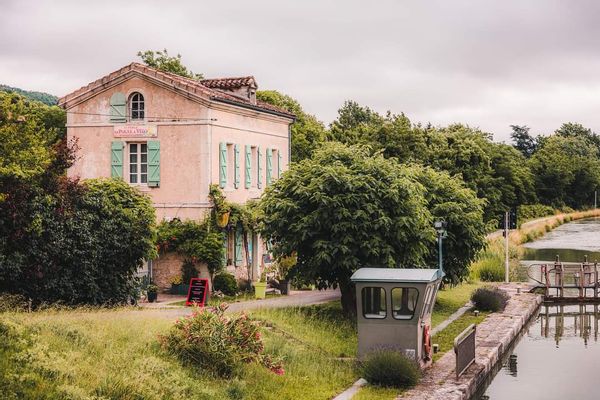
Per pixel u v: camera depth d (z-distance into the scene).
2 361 13.92
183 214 34.03
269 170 40.56
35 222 23.91
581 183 120.44
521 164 105.38
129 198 27.59
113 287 27.20
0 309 20.52
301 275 26.69
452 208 31.36
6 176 23.41
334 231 25.14
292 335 22.05
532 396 20.33
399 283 19.33
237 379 16.52
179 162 34.12
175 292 33.53
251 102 38.97
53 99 72.06
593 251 61.44
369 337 19.58
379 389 17.75
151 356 16.19
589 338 29.62
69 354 14.96
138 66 34.41
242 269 36.84
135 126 34.62
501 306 32.38
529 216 96.75
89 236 25.84
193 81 37.00
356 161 26.77
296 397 16.64
